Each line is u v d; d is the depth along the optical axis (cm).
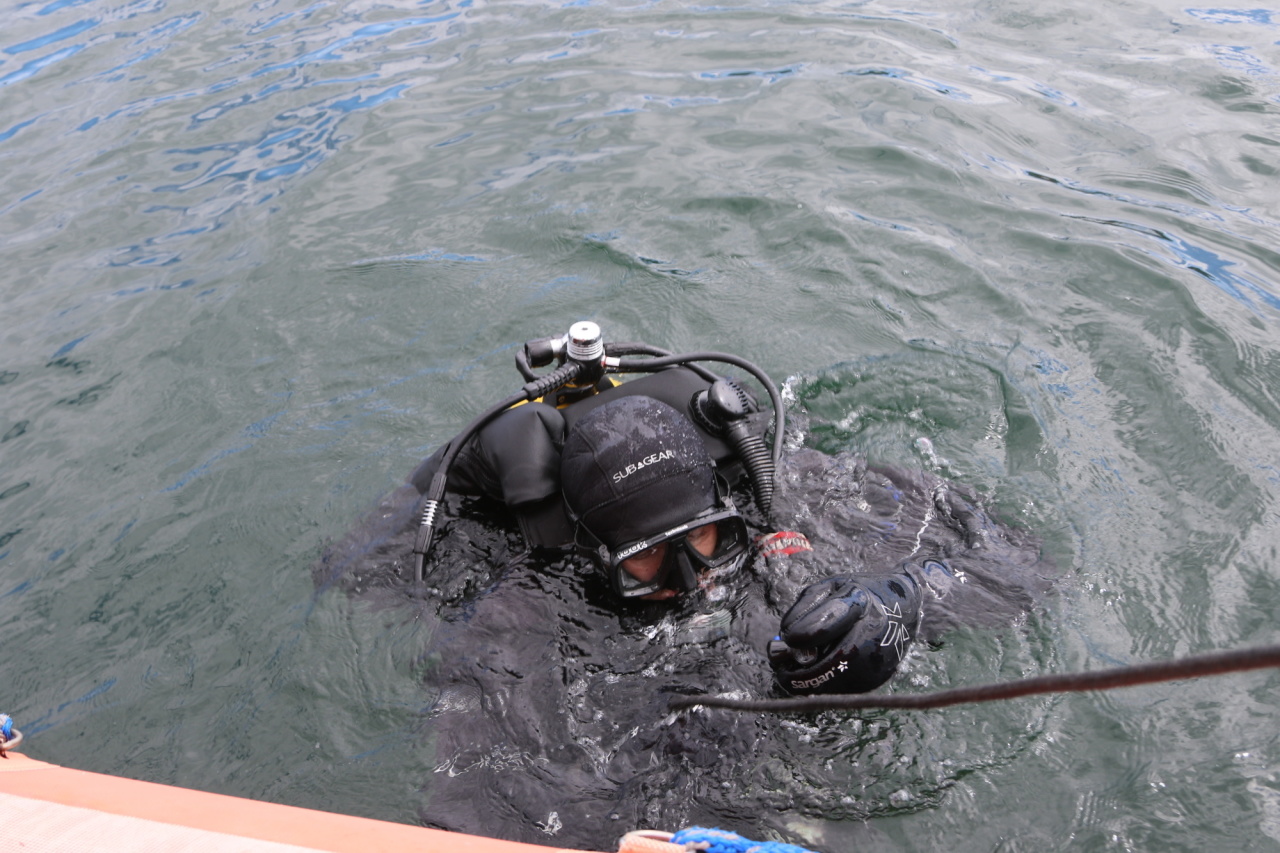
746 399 310
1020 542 291
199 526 339
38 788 155
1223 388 361
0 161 637
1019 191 517
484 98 668
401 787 235
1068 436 343
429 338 434
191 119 670
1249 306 412
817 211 505
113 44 823
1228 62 647
